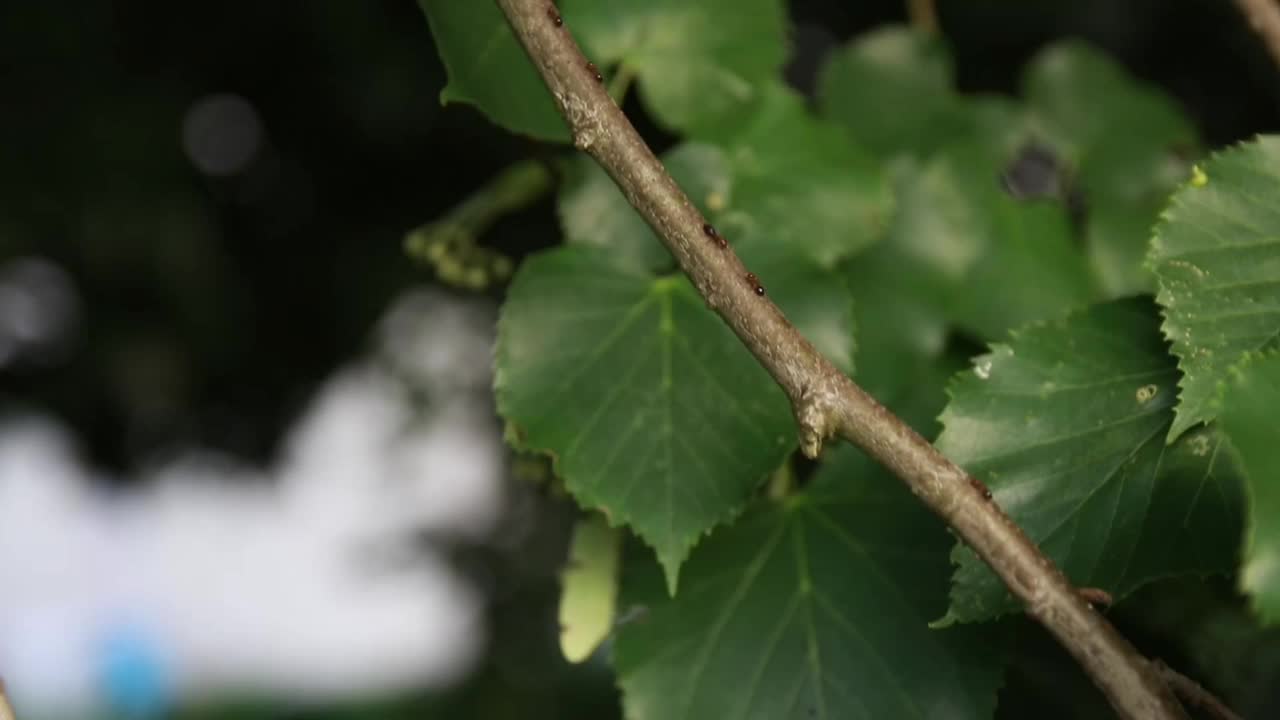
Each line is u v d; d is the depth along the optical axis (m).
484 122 1.18
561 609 0.76
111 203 1.38
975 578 0.70
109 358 1.50
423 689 2.27
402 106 1.34
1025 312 0.81
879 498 0.75
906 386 0.80
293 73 1.37
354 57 1.33
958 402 0.72
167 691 3.44
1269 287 0.69
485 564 1.64
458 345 1.53
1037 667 0.78
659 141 0.81
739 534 0.76
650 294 0.75
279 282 1.50
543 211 0.94
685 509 0.73
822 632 0.75
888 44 0.84
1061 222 0.82
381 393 1.56
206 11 1.33
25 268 1.43
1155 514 0.71
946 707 0.74
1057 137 0.84
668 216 0.70
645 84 0.79
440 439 1.55
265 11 1.33
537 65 0.70
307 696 3.17
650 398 0.74
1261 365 0.67
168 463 1.66
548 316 0.75
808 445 0.69
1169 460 0.71
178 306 1.45
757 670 0.74
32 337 1.52
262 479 1.71
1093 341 0.72
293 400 1.59
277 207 1.46
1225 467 0.71
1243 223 0.70
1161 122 0.84
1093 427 0.71
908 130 0.84
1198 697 0.67
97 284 1.45
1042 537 0.71
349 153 1.41
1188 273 0.70
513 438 0.74
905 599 0.74
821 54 1.17
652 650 0.75
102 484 1.69
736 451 0.73
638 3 0.79
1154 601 0.78
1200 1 1.08
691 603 0.75
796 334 0.69
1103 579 0.70
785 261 0.76
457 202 1.40
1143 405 0.71
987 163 0.82
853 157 0.79
